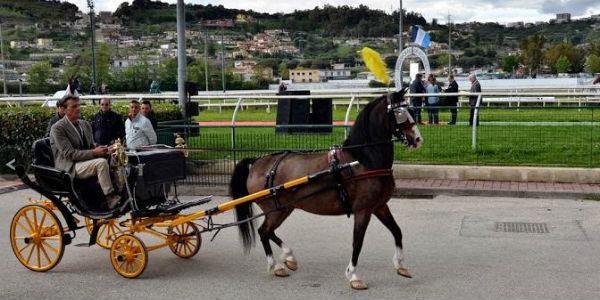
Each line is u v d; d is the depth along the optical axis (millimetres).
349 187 7684
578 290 7316
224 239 10133
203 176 14242
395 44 102625
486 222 10672
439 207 11836
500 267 8266
